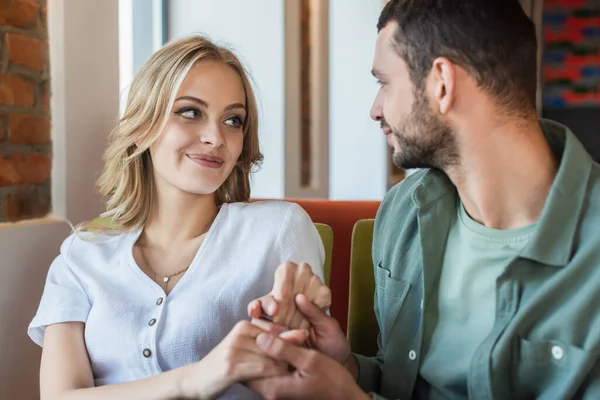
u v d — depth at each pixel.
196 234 1.32
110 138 1.49
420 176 1.29
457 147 1.00
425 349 1.12
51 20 1.64
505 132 0.97
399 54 1.03
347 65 4.27
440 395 1.11
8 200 1.51
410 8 1.02
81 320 1.25
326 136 4.05
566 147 0.96
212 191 1.28
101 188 1.42
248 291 1.22
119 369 1.21
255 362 0.94
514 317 0.96
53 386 1.18
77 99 1.69
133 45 2.72
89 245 1.32
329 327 1.03
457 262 1.09
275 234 1.27
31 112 1.58
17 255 1.48
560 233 0.94
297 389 0.94
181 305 1.20
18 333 1.50
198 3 3.07
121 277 1.26
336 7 4.25
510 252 1.00
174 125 1.25
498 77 0.95
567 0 6.07
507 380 0.97
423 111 1.01
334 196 4.38
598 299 0.91
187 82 1.26
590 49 6.07
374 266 1.32
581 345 0.91
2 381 1.45
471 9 0.96
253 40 3.14
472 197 1.03
